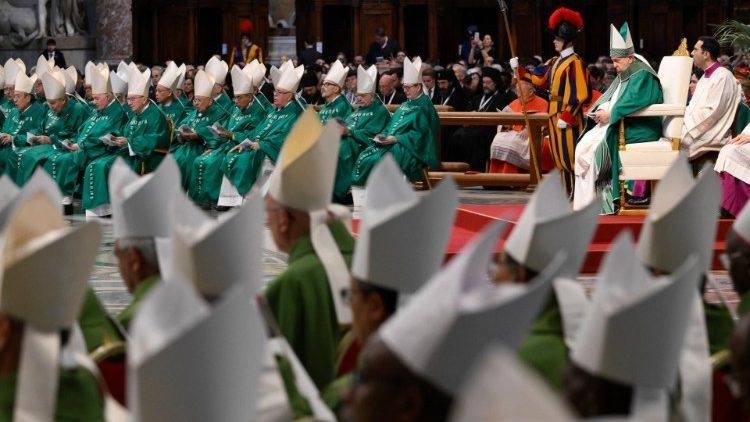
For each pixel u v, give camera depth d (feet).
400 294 32.35
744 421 37.04
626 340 23.09
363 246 32.24
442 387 20.98
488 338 21.12
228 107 137.39
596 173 100.94
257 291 34.30
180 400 21.53
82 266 27.09
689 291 23.68
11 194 37.19
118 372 36.37
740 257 36.42
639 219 95.71
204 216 35.06
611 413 23.54
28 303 26.68
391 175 33.88
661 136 102.37
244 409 22.34
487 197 127.44
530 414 13.37
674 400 26.22
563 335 31.17
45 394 26.58
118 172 40.81
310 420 31.65
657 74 103.81
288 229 43.24
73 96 142.31
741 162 95.35
